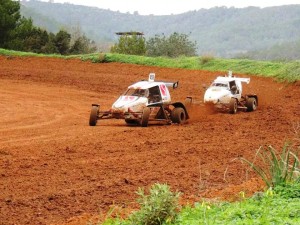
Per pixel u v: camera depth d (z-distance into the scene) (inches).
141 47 3321.9
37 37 3592.5
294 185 610.2
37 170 806.5
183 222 504.1
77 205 632.4
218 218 516.4
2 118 1471.5
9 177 762.2
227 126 1253.1
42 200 650.8
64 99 1931.6
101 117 1325.0
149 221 501.4
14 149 973.8
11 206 627.5
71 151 952.9
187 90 2107.5
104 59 2645.2
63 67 2613.2
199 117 1440.7
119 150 964.6
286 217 505.0
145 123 1269.7
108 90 2154.3
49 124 1364.4
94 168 821.2
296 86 2028.8
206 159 881.5
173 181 737.0
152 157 901.2
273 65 2308.1
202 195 651.5
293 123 1277.1
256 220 489.1
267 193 588.4
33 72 2518.5
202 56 2509.8
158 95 1330.0
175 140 1066.7
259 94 1952.5
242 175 768.3
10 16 3476.9
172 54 3535.9
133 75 2433.6
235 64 2405.3
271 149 645.9
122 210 599.2
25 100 1881.2
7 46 3410.4
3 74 2465.6
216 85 1567.4
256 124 1283.2
